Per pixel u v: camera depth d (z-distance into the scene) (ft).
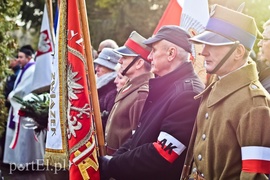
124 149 23.07
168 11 28.55
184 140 20.49
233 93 18.01
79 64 23.50
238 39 18.39
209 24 18.81
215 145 18.01
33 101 39.09
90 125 23.21
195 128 19.60
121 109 26.45
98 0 77.20
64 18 23.86
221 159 17.87
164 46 22.04
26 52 51.93
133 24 77.00
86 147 22.97
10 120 51.06
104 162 22.57
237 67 18.44
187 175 19.63
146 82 26.43
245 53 18.48
